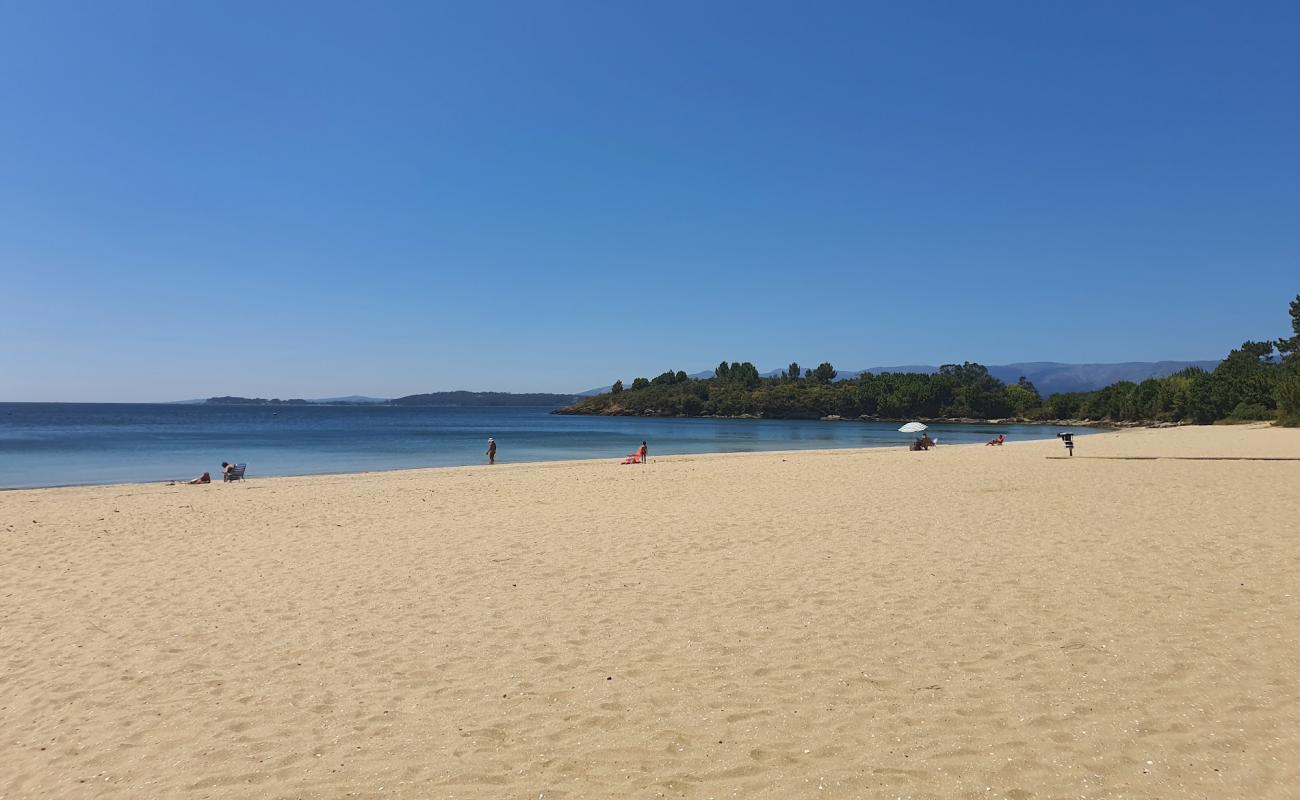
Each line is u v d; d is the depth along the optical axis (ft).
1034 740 15.66
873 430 334.65
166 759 16.25
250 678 20.83
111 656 22.91
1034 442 159.74
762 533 41.04
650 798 13.98
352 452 162.40
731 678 19.81
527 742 16.55
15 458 141.38
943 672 19.61
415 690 19.66
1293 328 317.42
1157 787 13.69
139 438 213.66
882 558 33.47
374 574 33.01
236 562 36.60
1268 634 21.53
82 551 40.50
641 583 30.12
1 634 25.38
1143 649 20.67
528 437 241.76
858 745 15.79
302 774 15.38
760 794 13.99
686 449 178.60
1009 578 29.17
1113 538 36.94
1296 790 13.39
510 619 25.64
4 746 17.07
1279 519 41.42
